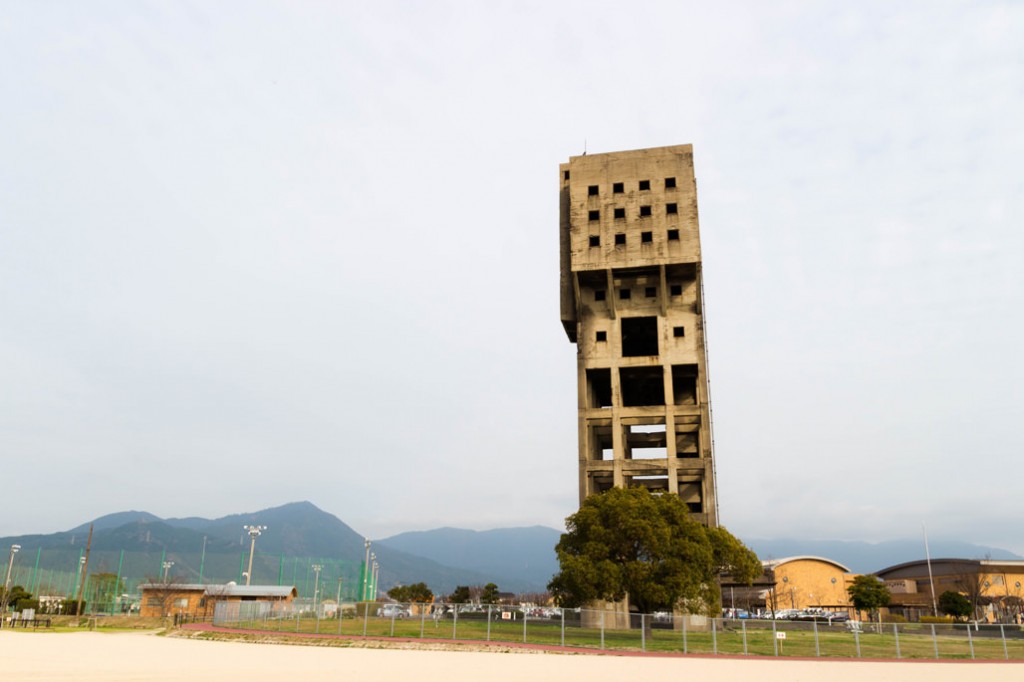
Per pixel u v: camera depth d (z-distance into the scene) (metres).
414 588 170.50
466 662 39.47
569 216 100.94
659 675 34.31
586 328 95.06
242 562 156.62
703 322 93.56
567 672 34.81
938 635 70.88
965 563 143.12
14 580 126.38
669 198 95.31
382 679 30.28
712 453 87.44
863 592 113.44
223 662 37.78
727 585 111.19
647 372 95.62
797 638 60.69
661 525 61.16
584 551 62.06
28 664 35.31
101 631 78.38
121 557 134.25
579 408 92.06
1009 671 40.53
